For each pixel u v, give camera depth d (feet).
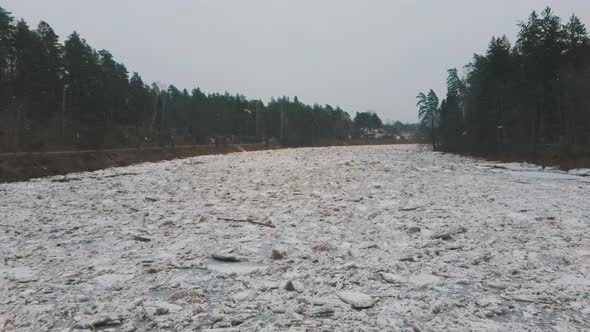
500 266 20.58
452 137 175.63
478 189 50.70
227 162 112.98
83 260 22.68
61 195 50.03
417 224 30.50
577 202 40.24
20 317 14.84
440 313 14.84
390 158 118.52
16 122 108.37
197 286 18.25
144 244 26.35
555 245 24.29
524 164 93.56
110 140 130.00
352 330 13.37
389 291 17.17
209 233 29.04
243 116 286.66
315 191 49.62
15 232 30.01
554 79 115.03
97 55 203.41
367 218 33.27
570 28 125.29
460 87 207.41
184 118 257.55
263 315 14.84
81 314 15.14
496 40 140.36
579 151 94.99
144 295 17.31
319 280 18.63
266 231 29.25
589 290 17.02
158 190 54.49
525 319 14.29
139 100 213.25
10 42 139.23
